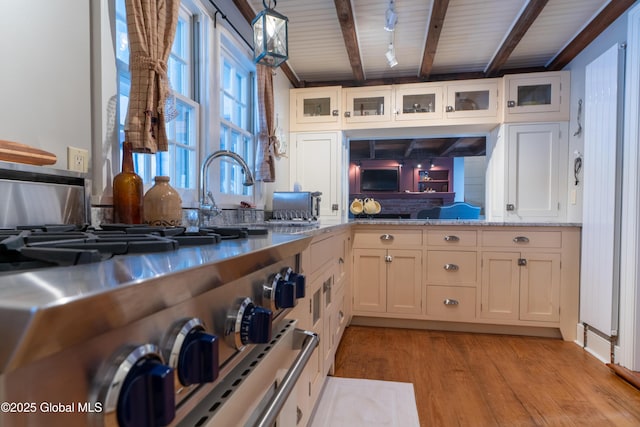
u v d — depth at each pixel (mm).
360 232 2842
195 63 1852
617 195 2076
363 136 3590
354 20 2377
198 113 1847
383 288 2807
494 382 1872
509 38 2564
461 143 7238
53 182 931
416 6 2232
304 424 1175
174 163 1703
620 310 2031
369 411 1593
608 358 2129
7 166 793
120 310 292
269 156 2441
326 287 1713
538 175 2957
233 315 533
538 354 2266
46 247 464
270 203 2865
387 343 2453
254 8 2275
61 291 264
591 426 1486
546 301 2570
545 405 1646
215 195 1954
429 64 2965
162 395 323
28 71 934
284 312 831
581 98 2713
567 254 2535
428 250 2738
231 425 492
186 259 451
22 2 917
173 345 386
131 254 510
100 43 1160
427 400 1688
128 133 1178
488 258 2650
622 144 2059
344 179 3480
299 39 2680
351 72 3297
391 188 9492
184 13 1782
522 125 2977
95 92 1155
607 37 2373
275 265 759
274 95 2842
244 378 548
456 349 2344
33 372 243
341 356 2215
